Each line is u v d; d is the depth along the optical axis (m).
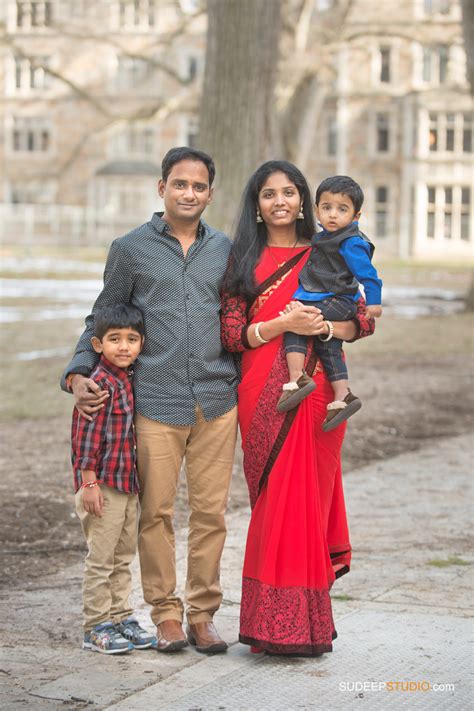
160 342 5.02
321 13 37.47
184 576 6.47
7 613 5.72
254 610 4.94
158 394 5.03
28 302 26.64
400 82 58.91
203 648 5.05
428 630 5.31
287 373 5.01
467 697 4.40
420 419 12.91
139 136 61.88
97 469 5.03
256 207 5.20
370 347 20.42
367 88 58.72
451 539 7.36
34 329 21.11
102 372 4.99
